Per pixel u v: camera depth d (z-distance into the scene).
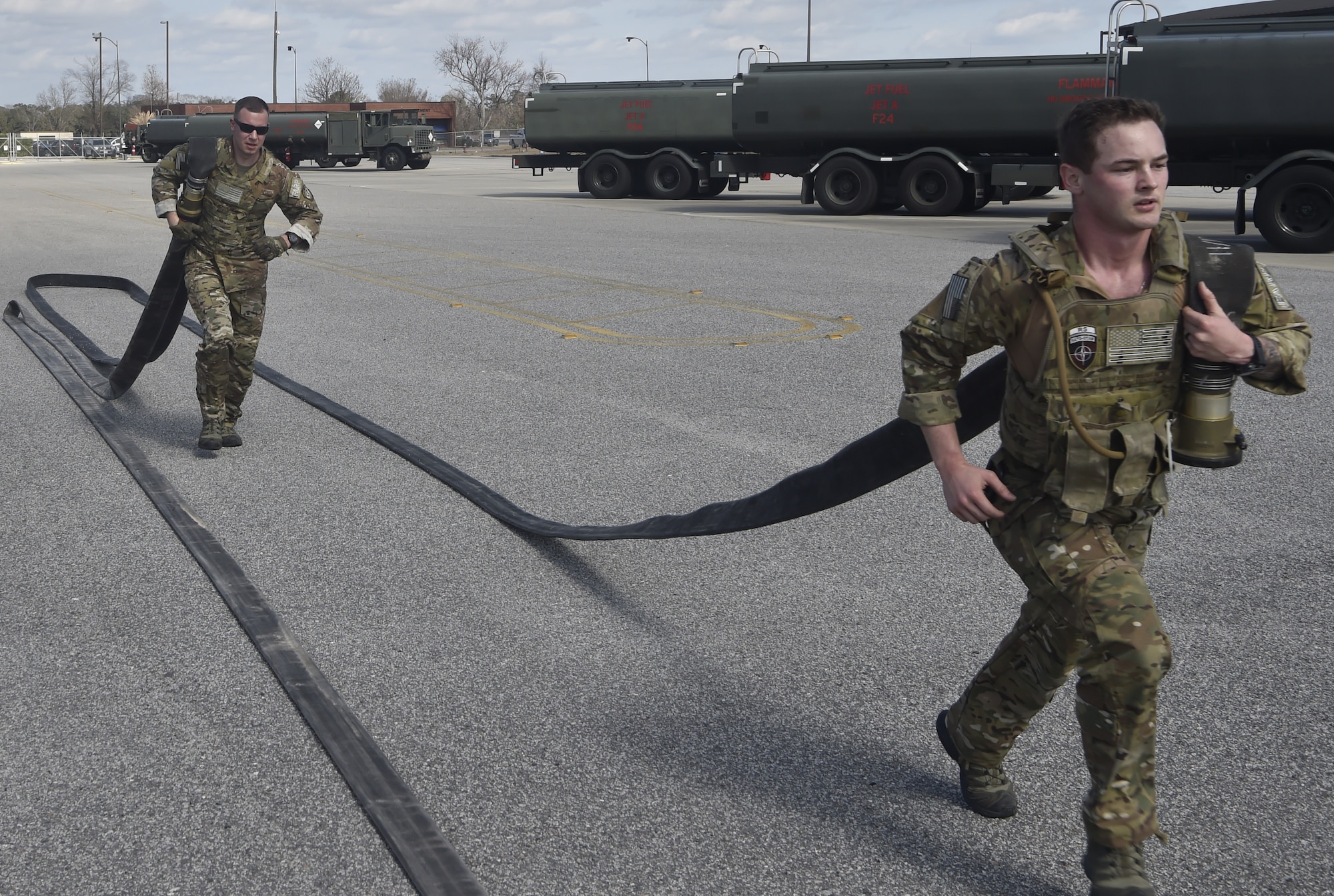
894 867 2.87
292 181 6.60
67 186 38.38
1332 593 4.52
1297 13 18.70
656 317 11.25
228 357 6.61
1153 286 2.46
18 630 4.30
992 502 2.70
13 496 5.90
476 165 58.88
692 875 2.85
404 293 13.12
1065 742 3.46
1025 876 2.83
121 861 2.91
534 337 10.27
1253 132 17.95
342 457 6.61
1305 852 2.91
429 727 3.59
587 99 30.19
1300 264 14.52
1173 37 18.27
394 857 2.91
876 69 24.16
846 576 4.77
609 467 6.36
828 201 24.86
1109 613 2.44
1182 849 2.93
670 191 30.03
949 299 2.59
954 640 4.17
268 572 4.88
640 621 4.37
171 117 59.34
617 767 3.36
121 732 3.55
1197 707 3.66
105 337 10.48
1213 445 2.53
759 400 7.83
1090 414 2.51
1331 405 7.46
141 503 5.78
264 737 3.53
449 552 5.10
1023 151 24.14
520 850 2.96
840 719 3.62
